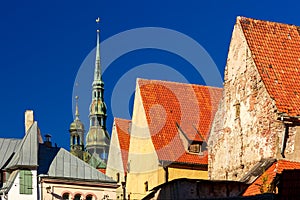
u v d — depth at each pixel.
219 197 50.94
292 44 62.34
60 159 77.94
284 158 55.81
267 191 50.44
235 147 62.28
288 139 56.03
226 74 64.88
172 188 55.62
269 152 57.06
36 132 77.75
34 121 81.50
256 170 54.97
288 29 63.59
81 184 76.31
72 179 76.06
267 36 62.38
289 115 55.97
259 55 60.50
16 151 79.88
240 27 62.69
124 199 83.62
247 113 60.81
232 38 64.06
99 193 76.81
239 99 62.28
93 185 76.75
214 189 53.69
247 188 53.38
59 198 75.19
